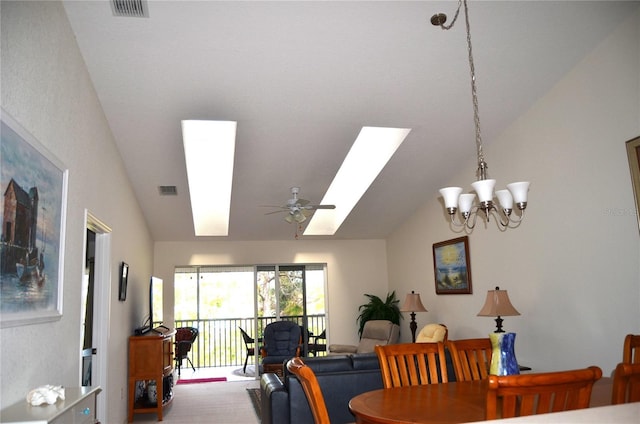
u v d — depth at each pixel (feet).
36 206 8.70
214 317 31.71
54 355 9.95
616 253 13.53
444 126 17.71
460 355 10.58
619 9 12.92
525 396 5.70
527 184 10.44
